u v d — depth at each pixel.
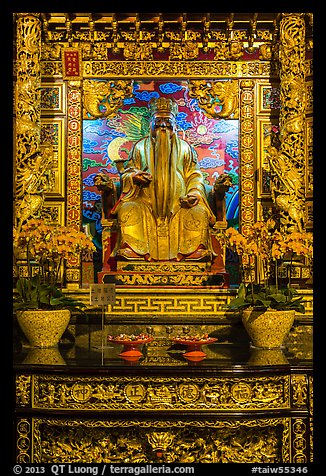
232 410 4.68
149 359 5.00
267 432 4.93
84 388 4.71
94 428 4.90
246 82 6.59
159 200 6.09
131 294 5.96
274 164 6.07
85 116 6.61
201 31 6.59
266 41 6.57
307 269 6.11
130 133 6.62
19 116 5.92
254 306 5.42
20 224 5.77
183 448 4.89
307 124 6.28
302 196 6.02
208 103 6.60
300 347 5.58
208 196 6.58
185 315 5.91
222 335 5.88
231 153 6.63
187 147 6.33
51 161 6.16
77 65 6.53
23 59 5.97
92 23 6.43
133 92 6.62
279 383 4.76
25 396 4.75
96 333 5.89
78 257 6.39
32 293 5.43
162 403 4.69
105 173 6.60
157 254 6.09
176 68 6.60
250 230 5.68
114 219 6.25
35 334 5.44
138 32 6.50
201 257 6.06
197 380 4.68
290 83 6.07
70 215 6.47
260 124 6.57
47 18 6.39
